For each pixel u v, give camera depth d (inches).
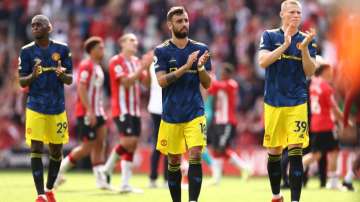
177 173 1150.3
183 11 1126.4
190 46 1131.9
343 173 2215.8
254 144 2728.8
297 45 1162.6
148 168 2566.4
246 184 2003.0
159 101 1780.3
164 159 1822.1
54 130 1236.5
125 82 1616.6
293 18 1159.0
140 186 1855.3
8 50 3110.2
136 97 1656.0
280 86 1162.6
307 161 1807.3
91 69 1659.7
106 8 3304.6
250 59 3029.0
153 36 3184.1
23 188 1676.9
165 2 3294.8
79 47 3070.9
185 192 1647.4
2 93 2819.9
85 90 1651.1
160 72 1119.0
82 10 3339.1
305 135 1155.9
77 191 1637.6
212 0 3329.2
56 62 1224.2
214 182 2003.0
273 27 3127.5
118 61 1646.2
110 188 1679.4
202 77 1109.7
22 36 3171.8
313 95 1796.3
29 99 1226.6
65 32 3137.3
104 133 1696.6
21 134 2699.3
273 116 1170.6
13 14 3198.8
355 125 1704.0
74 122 2662.4
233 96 2062.0
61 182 1679.4
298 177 1144.8
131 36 1664.6
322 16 3105.3
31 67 1222.3
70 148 2630.4
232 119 2059.5
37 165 1218.6
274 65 1167.0
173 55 1122.7
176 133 1122.0
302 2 3211.1
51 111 1226.6
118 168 2593.5
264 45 1173.7
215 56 3065.9
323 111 1791.3
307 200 1445.6
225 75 2063.2
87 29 3129.9
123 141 1633.9
